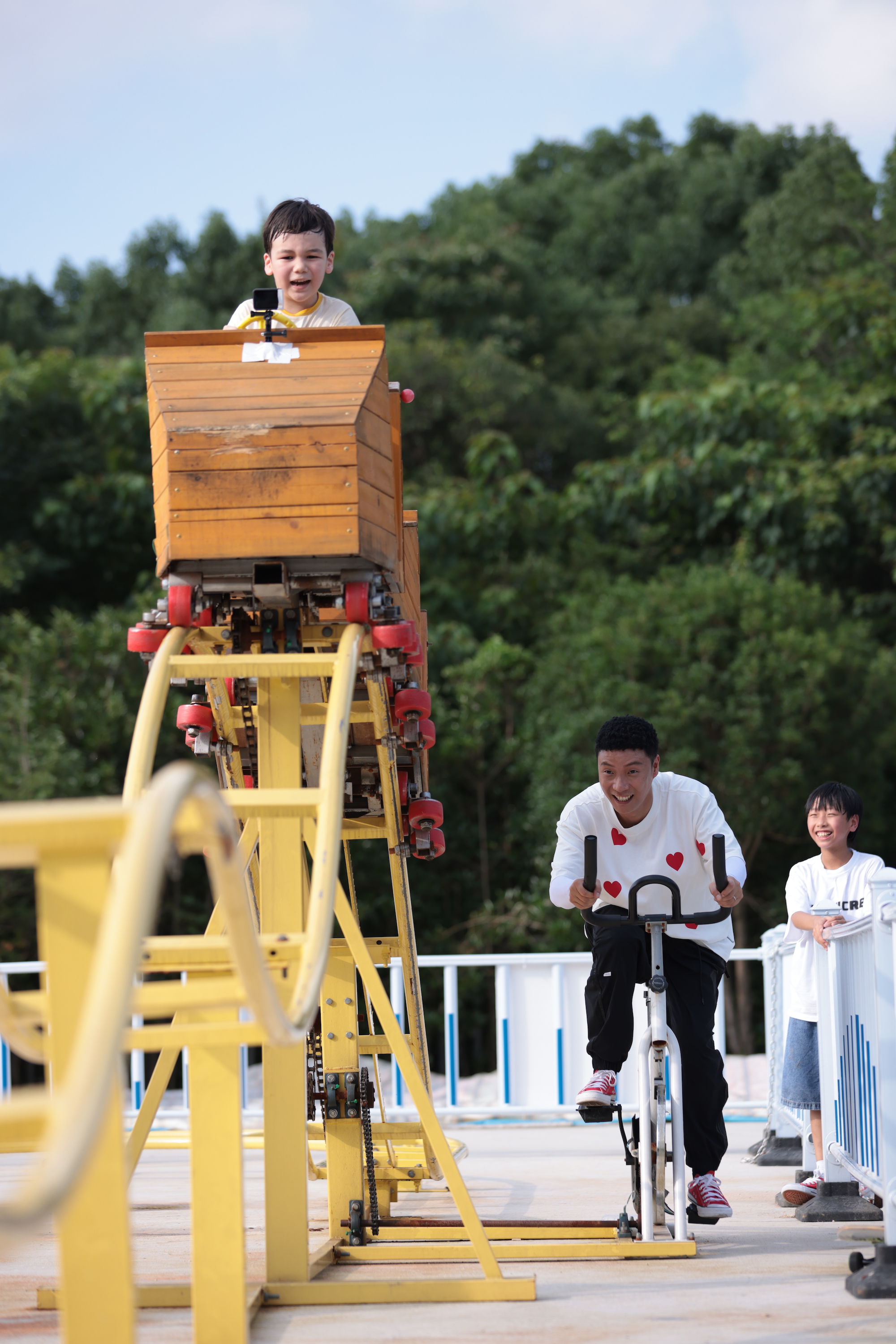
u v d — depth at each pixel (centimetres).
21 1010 375
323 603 566
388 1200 692
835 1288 512
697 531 2919
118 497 2867
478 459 3188
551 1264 573
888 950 560
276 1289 499
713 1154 644
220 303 3834
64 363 3094
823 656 2252
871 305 2975
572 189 5225
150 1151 1143
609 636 2362
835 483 2700
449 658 2669
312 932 398
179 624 549
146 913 233
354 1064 631
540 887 2338
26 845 284
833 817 815
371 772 683
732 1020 2425
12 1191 845
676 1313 468
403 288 3912
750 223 4197
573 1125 1266
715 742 2228
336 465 529
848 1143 695
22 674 2339
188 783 259
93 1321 296
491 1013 2517
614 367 4041
